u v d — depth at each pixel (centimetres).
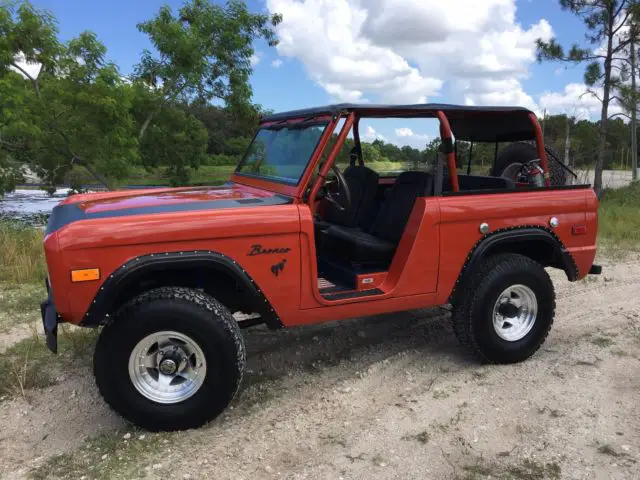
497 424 340
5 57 1190
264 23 1620
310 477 289
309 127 390
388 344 476
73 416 353
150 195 398
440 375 414
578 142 1805
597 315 551
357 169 471
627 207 1375
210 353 324
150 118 1514
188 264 321
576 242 446
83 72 1205
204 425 338
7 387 386
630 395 374
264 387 395
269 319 354
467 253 407
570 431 330
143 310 314
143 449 315
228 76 1600
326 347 468
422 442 321
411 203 423
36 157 1321
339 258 436
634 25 1492
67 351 447
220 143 1669
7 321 518
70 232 301
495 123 455
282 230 344
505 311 427
